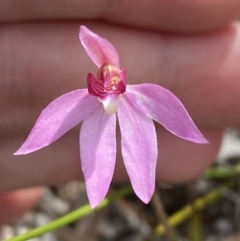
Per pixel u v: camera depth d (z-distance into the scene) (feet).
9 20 0.36
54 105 0.31
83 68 0.38
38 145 0.31
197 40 0.39
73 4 0.36
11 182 0.43
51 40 0.37
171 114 0.32
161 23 0.37
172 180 0.45
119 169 0.43
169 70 0.39
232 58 0.39
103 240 0.54
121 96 0.33
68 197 0.57
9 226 0.56
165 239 0.53
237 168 0.49
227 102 0.40
